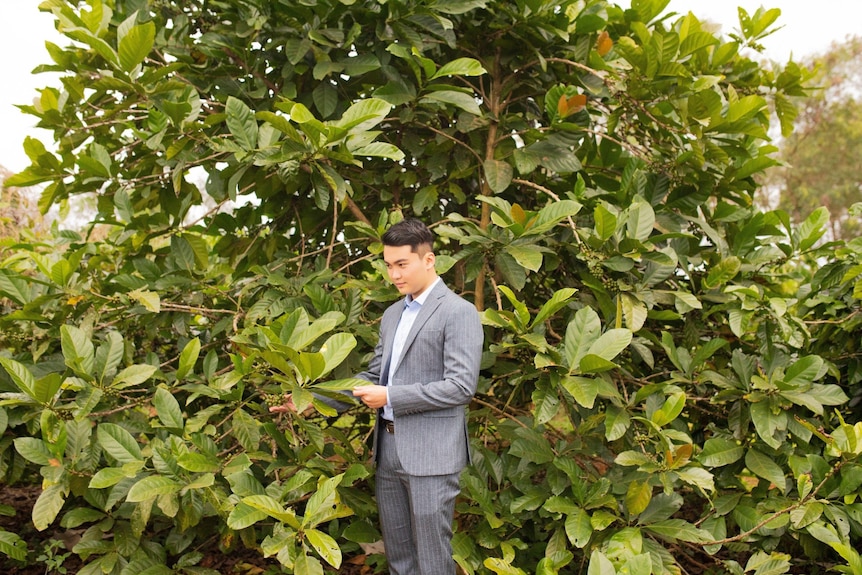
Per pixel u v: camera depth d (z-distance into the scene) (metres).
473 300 3.13
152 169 3.15
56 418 2.20
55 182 2.79
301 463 2.46
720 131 2.78
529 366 2.39
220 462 2.23
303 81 3.12
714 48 3.31
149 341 3.44
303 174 2.84
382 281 2.77
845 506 2.28
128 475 1.99
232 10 2.95
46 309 2.77
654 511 2.36
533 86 3.18
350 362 2.62
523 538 2.78
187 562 2.51
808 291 3.18
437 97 2.67
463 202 3.24
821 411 2.32
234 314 2.79
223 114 2.57
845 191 16.27
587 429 2.47
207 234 3.35
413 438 2.11
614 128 3.16
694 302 2.44
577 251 2.72
